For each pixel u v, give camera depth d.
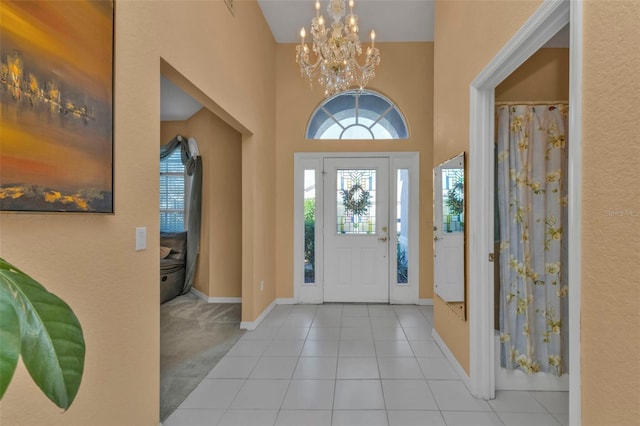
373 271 4.32
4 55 0.93
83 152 1.20
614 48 0.97
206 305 4.26
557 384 2.17
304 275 4.39
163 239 4.89
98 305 1.32
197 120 4.81
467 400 2.07
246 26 3.11
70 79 1.15
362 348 2.88
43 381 0.56
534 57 2.23
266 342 3.04
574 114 1.12
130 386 1.52
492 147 2.09
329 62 2.58
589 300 1.07
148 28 1.62
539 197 2.14
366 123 4.37
